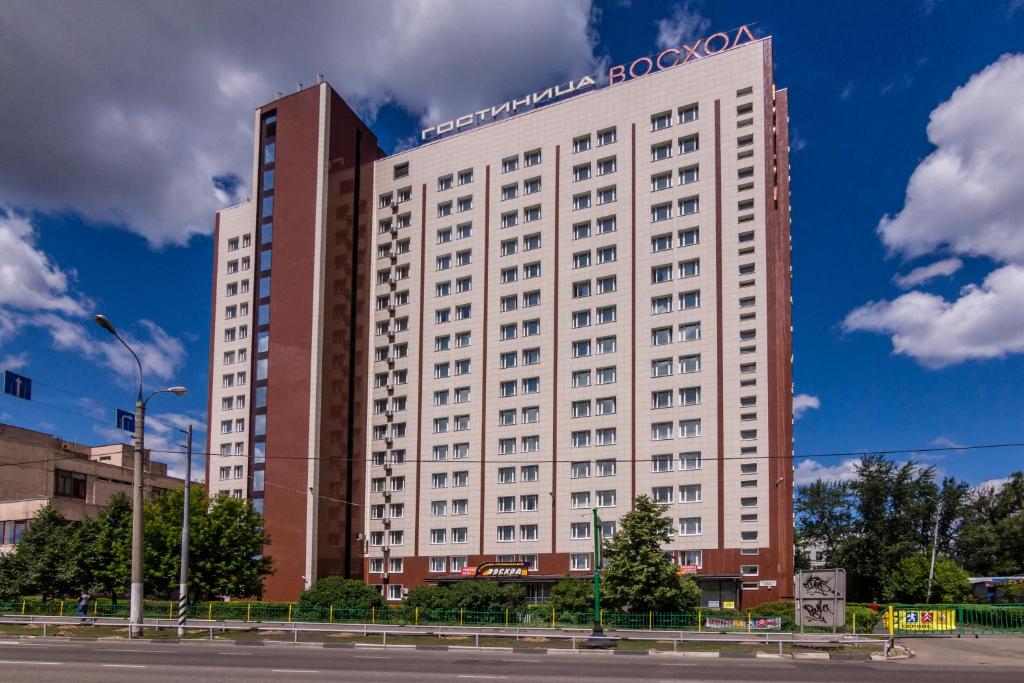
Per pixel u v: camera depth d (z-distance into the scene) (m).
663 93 77.31
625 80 80.94
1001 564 90.38
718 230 72.19
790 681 21.31
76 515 84.69
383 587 79.75
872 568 87.19
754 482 66.31
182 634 38.16
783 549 64.12
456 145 87.19
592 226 78.19
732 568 65.38
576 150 80.69
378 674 21.89
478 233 83.81
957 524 96.25
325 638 38.22
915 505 90.25
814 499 94.81
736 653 31.62
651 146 76.94
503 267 81.69
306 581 76.31
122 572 57.31
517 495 75.88
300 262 85.00
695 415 69.94
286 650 31.44
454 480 79.25
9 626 43.41
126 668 22.55
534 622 45.94
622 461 72.06
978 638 41.66
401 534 80.62
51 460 91.56
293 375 82.62
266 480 81.38
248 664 24.55
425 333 84.31
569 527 72.94
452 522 78.19
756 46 73.88
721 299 70.88
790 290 70.06
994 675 23.95
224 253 93.44
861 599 88.44
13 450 89.88
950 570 76.62
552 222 80.12
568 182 80.31
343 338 85.50
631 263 75.50
